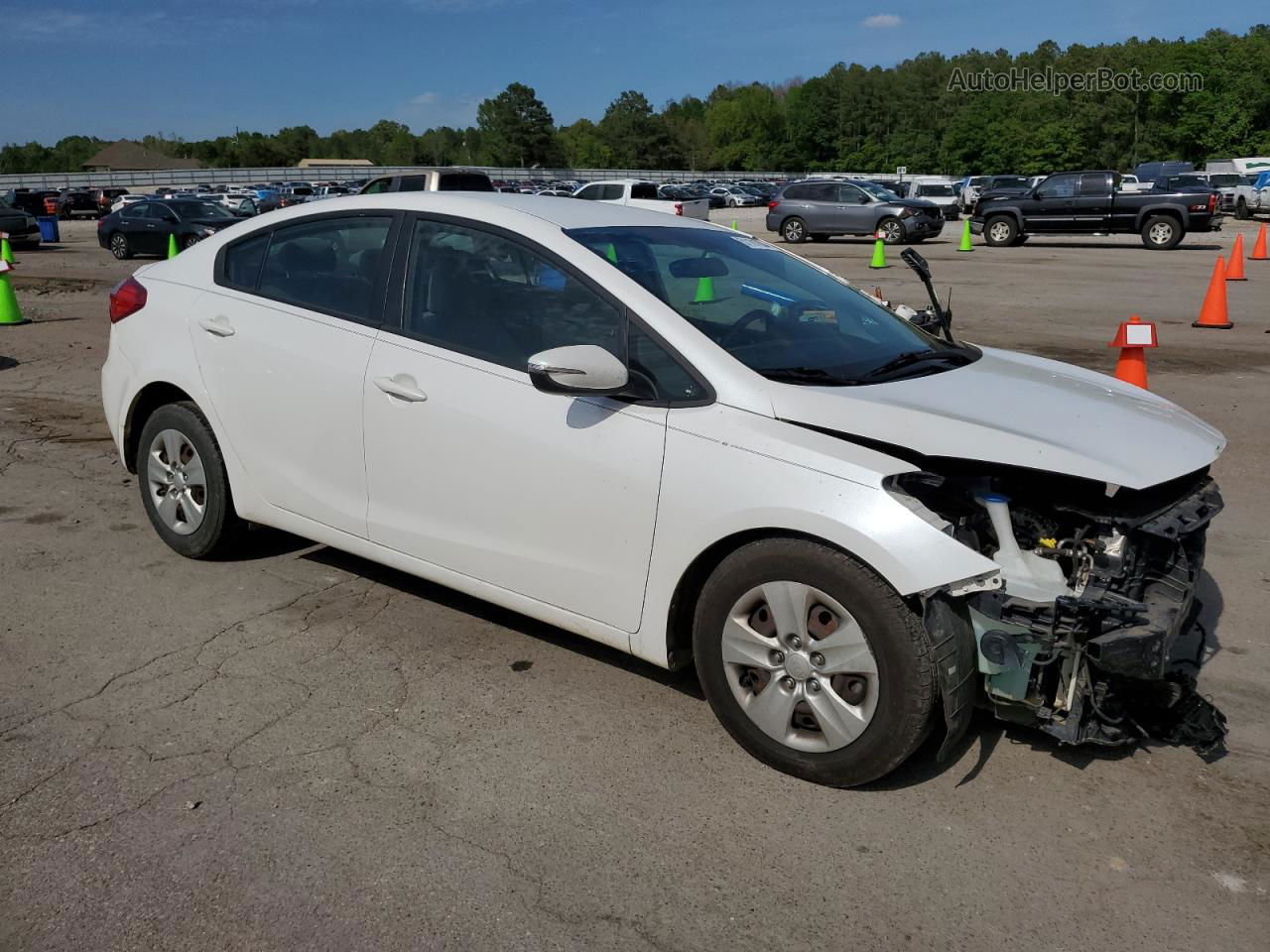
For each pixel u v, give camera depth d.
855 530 2.83
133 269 22.08
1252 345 11.09
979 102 104.25
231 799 3.01
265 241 4.43
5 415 7.85
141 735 3.35
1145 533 3.12
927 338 4.09
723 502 3.06
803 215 29.70
